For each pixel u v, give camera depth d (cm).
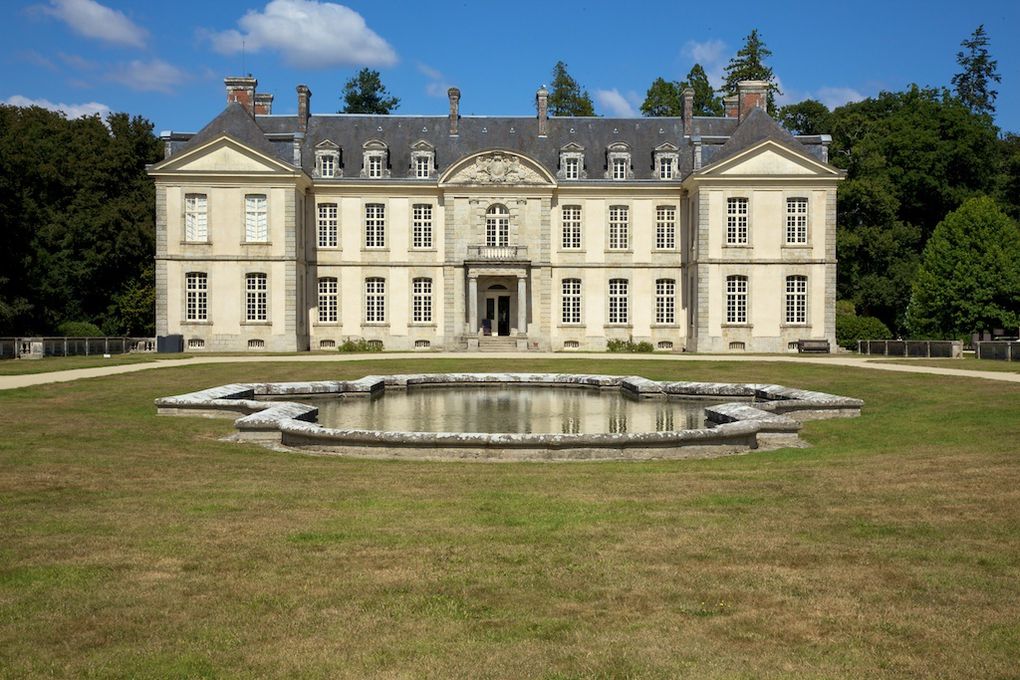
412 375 3162
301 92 5847
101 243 6366
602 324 5734
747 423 1789
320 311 5709
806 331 5341
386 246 5691
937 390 2641
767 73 8669
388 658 619
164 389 2847
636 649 633
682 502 1087
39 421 1964
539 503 1085
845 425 2125
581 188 5675
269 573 793
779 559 830
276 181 5331
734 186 5312
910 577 771
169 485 1199
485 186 5609
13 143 5528
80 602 716
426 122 5950
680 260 5716
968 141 6869
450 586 761
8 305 5312
